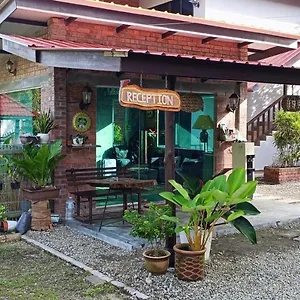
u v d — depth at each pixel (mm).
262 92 14625
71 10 7125
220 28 8609
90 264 5406
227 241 6531
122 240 6266
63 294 4488
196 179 5645
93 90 7918
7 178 7223
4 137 8984
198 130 9289
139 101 4766
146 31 8367
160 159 8953
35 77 8117
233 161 9570
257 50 10195
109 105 8242
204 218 4812
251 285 4711
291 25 12648
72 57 5125
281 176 12711
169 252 5098
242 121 9695
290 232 7125
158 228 4938
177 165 8977
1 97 9266
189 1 10797
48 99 7672
